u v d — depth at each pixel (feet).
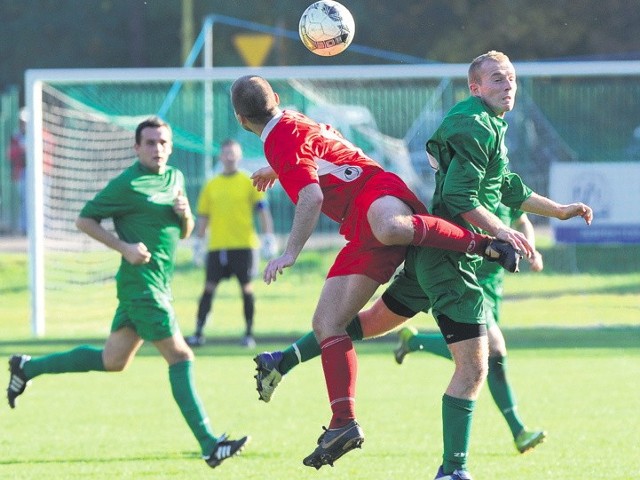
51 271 177.27
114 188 71.77
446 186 57.67
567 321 156.76
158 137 72.49
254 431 82.94
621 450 73.72
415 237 56.85
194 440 79.56
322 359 59.57
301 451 74.95
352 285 59.52
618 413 88.84
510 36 393.50
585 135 181.98
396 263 60.08
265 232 136.46
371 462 70.79
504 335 145.28
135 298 71.15
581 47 396.16
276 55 393.09
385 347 138.72
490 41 395.75
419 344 83.87
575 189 162.30
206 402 96.84
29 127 147.95
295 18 413.80
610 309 164.25
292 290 194.39
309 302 183.83
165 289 72.23
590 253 182.50
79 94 187.83
